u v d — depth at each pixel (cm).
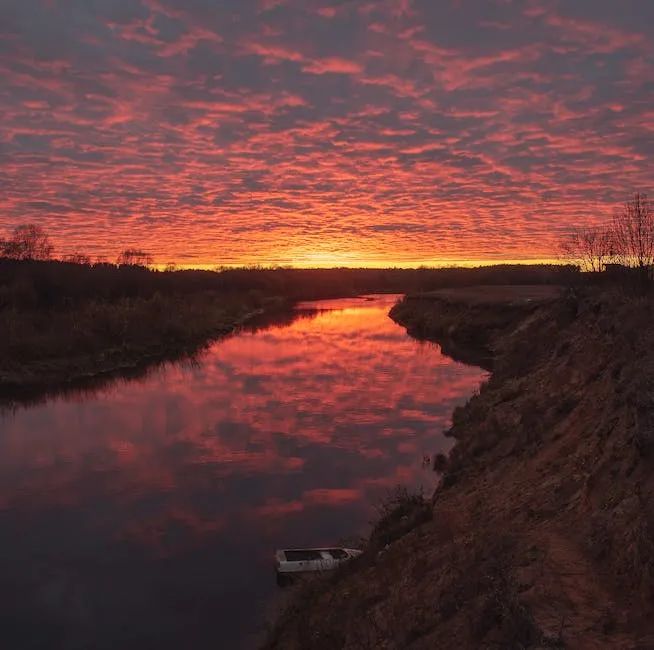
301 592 884
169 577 1014
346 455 1661
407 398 2398
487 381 2303
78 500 1384
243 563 1054
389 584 765
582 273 1961
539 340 1938
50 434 1973
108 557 1096
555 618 480
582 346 1373
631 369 822
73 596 961
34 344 3222
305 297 13250
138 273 7544
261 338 4941
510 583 550
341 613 759
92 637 849
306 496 1362
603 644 438
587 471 744
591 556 557
